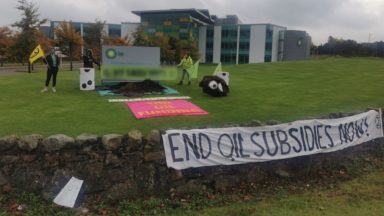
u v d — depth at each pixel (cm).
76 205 610
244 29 8100
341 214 602
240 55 8212
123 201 629
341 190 704
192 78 2111
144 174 653
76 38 5075
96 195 632
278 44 8119
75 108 1190
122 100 1354
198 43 8481
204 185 688
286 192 690
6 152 610
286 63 3228
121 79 1714
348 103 1395
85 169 629
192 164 679
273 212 604
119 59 1703
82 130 916
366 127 924
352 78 2188
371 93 1653
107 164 634
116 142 636
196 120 1078
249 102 1388
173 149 667
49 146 616
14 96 1401
